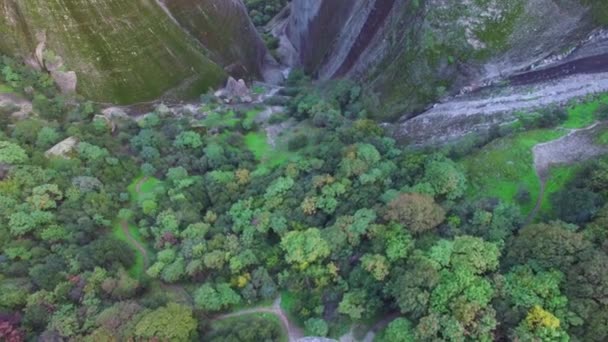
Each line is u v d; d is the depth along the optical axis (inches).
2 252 1931.6
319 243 1798.7
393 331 1529.3
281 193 2133.4
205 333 1700.3
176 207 2164.1
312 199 2017.7
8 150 2214.6
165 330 1572.3
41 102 2588.6
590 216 1675.7
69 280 1817.2
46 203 2098.9
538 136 2164.1
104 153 2406.5
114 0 2699.3
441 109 2620.6
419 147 2388.0
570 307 1456.7
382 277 1670.8
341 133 2449.6
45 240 1989.4
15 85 2659.9
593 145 2055.9
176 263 1894.7
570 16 2498.8
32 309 1674.5
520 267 1574.8
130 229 2198.6
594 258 1478.8
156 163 2444.6
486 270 1615.4
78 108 2711.6
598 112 2236.7
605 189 1771.7
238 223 2037.4
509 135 2201.0
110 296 1790.1
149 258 2076.8
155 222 2146.9
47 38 2687.0
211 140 2623.0
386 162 2175.2
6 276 1827.0
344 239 1818.4
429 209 1775.3
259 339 1638.8
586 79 2409.0
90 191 2215.8
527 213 1916.8
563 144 2110.0
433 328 1466.5
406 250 1694.1
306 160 2290.8
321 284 1754.4
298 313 1729.8
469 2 2573.8
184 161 2461.9
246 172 2331.4
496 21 2564.0
